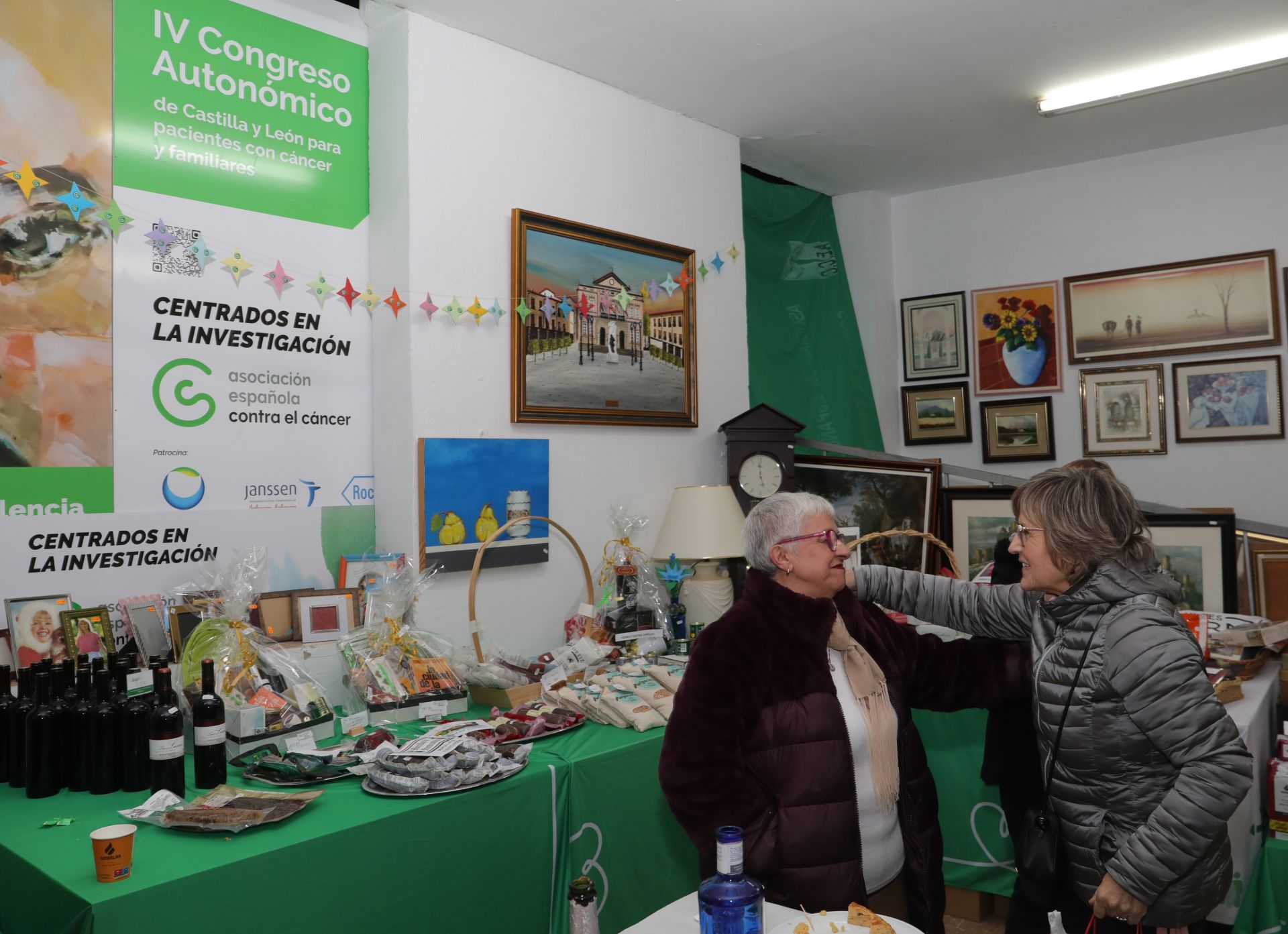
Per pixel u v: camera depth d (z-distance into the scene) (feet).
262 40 9.36
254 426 9.23
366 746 7.30
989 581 10.32
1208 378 14.69
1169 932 5.19
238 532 9.11
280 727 7.27
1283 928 6.99
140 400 8.48
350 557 9.63
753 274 15.62
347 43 10.03
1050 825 5.53
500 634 10.44
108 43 8.33
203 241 8.87
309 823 5.91
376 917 5.98
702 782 5.92
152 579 8.53
